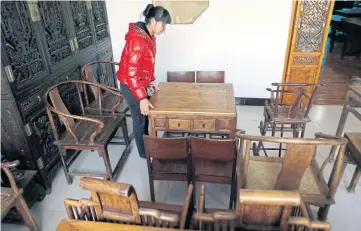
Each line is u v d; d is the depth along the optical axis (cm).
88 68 256
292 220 97
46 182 210
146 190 213
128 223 107
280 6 301
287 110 238
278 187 140
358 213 186
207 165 182
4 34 167
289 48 318
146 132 238
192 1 313
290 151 125
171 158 172
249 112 337
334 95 378
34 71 197
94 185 95
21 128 185
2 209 147
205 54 339
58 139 206
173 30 330
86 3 279
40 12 204
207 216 103
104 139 207
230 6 309
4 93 174
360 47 546
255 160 175
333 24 573
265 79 341
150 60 205
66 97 242
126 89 211
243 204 94
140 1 323
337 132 254
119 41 349
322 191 147
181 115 197
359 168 185
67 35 242
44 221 187
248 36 321
